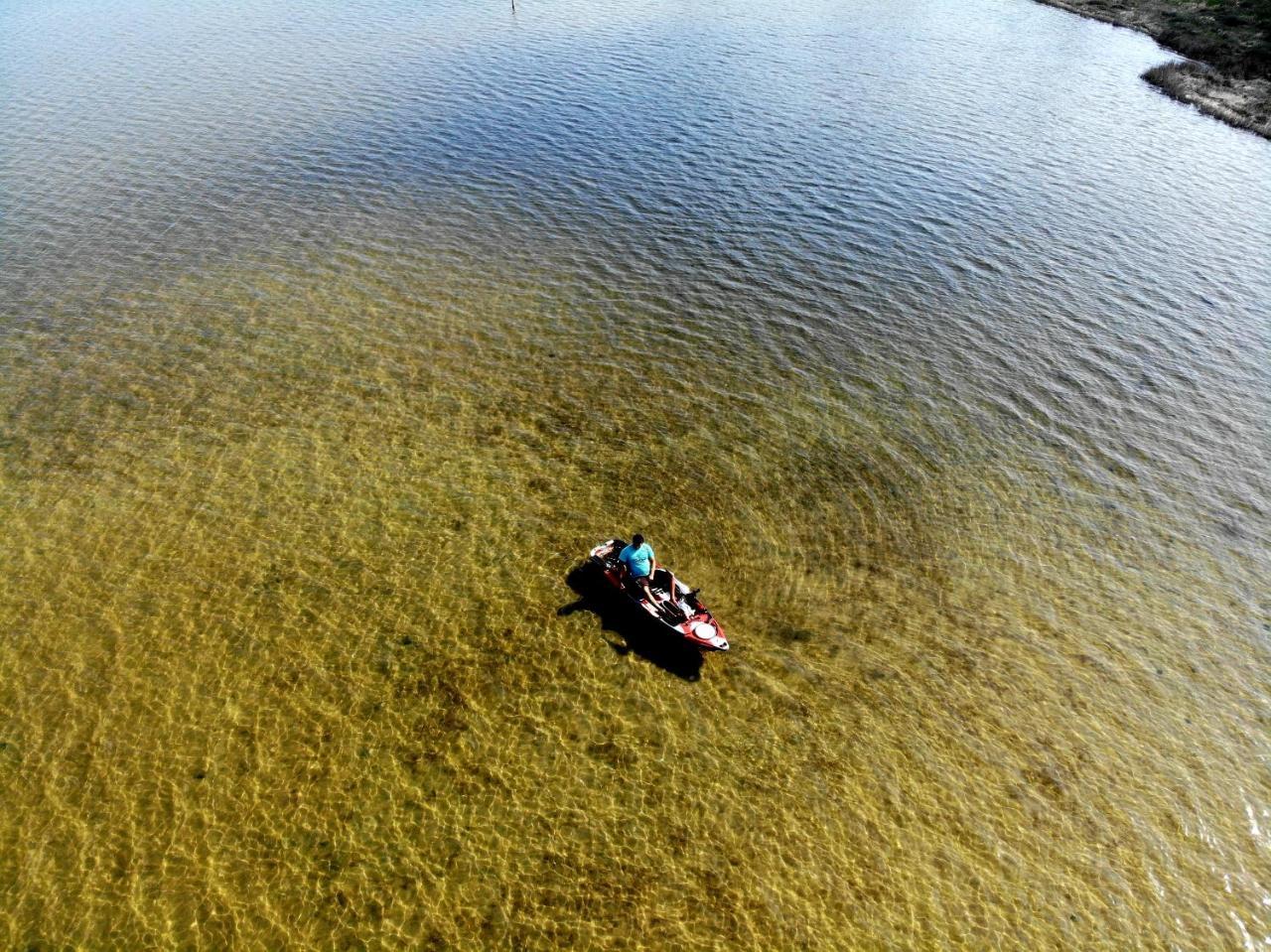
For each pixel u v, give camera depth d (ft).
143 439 82.64
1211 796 55.26
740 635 64.85
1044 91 201.46
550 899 48.32
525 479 79.46
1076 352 103.45
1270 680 63.52
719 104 182.60
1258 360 103.14
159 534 72.02
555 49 219.61
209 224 125.39
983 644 65.05
